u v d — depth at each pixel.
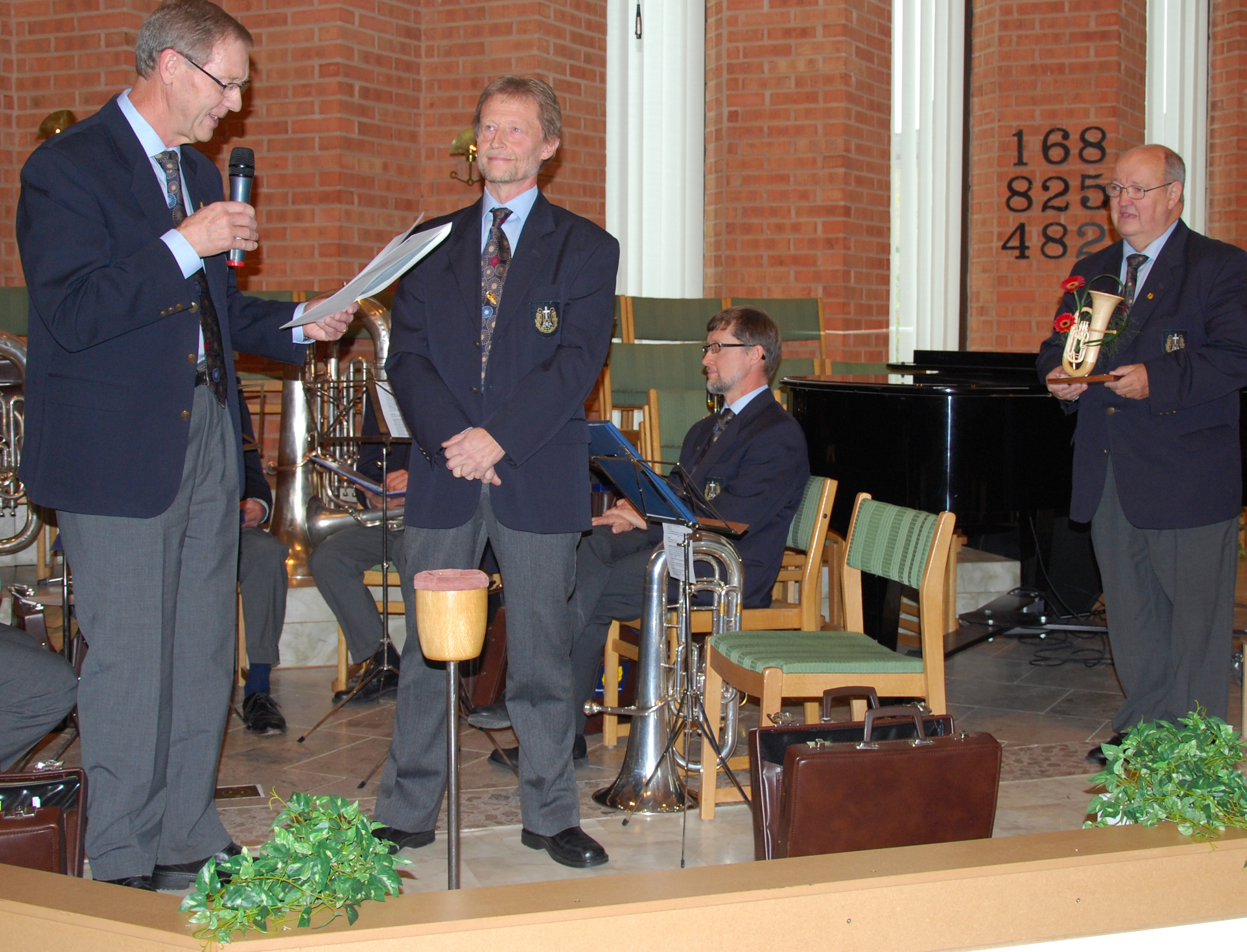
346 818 1.35
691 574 2.72
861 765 1.85
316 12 5.57
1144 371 2.94
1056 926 1.47
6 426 3.57
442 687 2.42
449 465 2.22
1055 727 3.65
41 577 3.84
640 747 2.83
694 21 6.66
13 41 5.46
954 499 3.80
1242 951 1.56
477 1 5.91
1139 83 7.17
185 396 2.06
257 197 5.68
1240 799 1.61
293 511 4.40
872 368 6.02
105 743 2.05
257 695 3.60
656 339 5.62
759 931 1.34
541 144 2.36
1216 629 3.09
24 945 1.28
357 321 4.09
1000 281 7.11
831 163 6.52
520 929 1.26
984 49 7.14
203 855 2.25
